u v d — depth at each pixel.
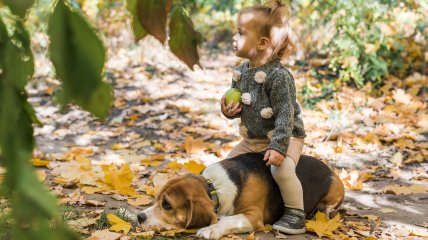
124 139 6.31
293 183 3.33
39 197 0.46
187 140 5.82
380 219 3.85
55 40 0.50
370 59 7.52
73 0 0.57
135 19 0.82
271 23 3.34
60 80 0.49
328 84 7.68
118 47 9.82
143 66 9.23
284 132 3.23
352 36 7.49
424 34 7.68
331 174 3.70
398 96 7.04
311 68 8.31
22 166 0.48
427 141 5.91
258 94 3.39
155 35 0.78
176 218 3.18
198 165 4.64
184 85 8.37
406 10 7.66
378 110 6.89
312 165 3.63
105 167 4.62
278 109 3.33
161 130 6.60
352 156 5.49
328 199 3.65
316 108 6.96
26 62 0.59
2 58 0.55
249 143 3.56
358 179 4.79
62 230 0.50
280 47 3.38
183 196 3.17
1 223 0.49
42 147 5.96
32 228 0.47
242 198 3.27
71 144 6.10
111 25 9.59
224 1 11.36
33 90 7.83
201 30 10.61
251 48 3.36
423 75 7.74
